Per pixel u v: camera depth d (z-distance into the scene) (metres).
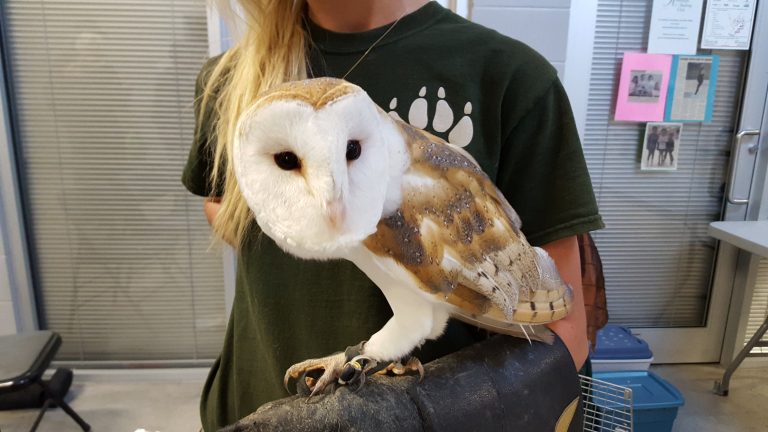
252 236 0.68
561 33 1.59
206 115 0.77
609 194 1.98
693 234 2.03
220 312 2.03
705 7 1.78
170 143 1.84
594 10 1.69
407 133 0.42
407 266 0.39
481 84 0.61
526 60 0.61
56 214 1.90
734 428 1.75
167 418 1.81
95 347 2.05
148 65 1.77
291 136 0.31
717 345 2.12
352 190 0.32
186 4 1.71
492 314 0.45
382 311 0.62
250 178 0.33
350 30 0.64
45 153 1.84
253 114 0.32
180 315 2.03
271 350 0.68
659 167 1.93
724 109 1.91
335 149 0.30
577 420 0.53
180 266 1.97
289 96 0.31
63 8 1.71
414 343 0.44
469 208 0.43
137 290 2.00
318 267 0.64
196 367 2.06
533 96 0.60
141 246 1.95
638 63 1.81
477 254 0.43
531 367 0.50
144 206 1.90
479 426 0.45
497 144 0.61
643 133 1.91
